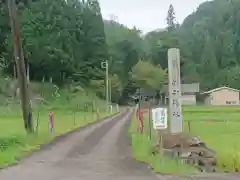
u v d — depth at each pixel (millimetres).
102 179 10094
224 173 11367
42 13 76062
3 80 61969
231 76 109750
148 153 14359
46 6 77500
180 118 15430
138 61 111875
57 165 12531
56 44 75438
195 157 12484
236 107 77062
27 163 12977
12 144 16750
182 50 120625
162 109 13836
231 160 12250
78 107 59219
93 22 90688
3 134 20516
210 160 12273
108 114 55531
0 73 69125
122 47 119438
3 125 30453
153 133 21781
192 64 117188
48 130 24156
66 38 78438
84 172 11195
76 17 86875
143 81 99250
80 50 85125
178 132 15336
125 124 34344
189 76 112875
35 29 72812
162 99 60844
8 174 10859
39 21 74312
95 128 29469
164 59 119250
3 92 58469
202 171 11688
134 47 122688
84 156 14625
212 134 25250
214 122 35906
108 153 15461
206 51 118312
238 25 124312
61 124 31531
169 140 13641
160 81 99562
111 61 103375
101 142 19547
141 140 18016
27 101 20875
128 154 15125
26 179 10070
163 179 10188
